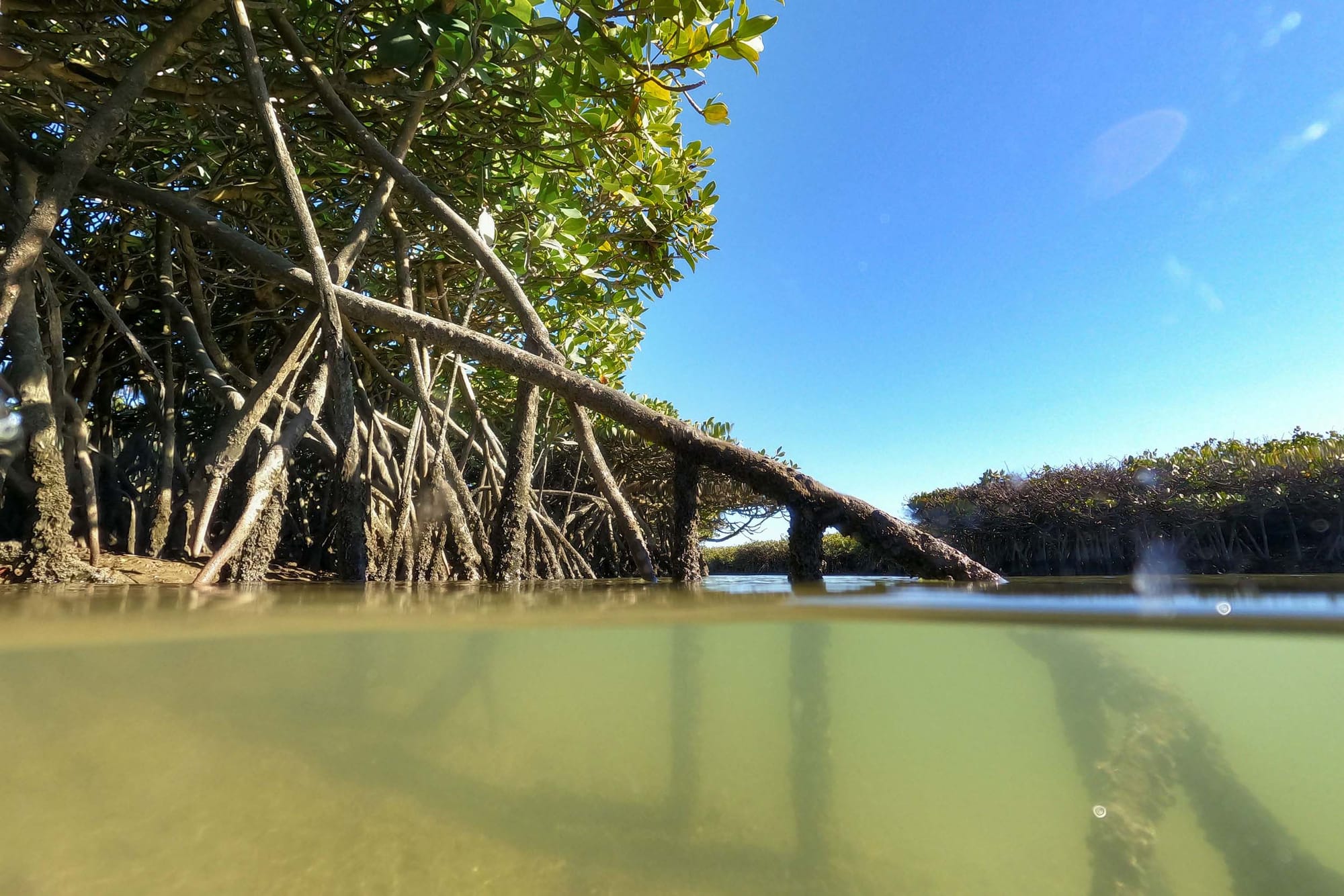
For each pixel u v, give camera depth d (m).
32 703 1.37
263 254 3.83
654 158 5.97
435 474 4.49
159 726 1.38
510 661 1.74
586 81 4.18
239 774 1.30
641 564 4.00
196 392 6.88
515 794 1.41
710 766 1.62
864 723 1.80
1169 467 9.98
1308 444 8.65
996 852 1.38
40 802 1.17
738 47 3.91
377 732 1.50
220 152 4.85
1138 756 1.56
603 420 9.97
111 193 3.82
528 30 3.78
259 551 3.52
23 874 1.04
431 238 5.64
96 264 5.68
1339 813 1.52
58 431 3.49
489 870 1.18
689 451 3.51
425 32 3.84
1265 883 1.36
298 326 4.82
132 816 1.17
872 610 2.08
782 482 3.31
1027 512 11.70
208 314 5.55
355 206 5.47
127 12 3.40
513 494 4.13
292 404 5.20
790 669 1.87
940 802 1.55
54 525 3.12
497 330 7.55
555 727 1.68
